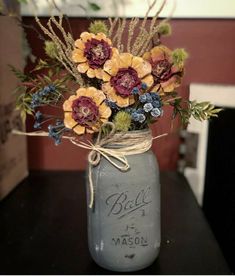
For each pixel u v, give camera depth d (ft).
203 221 1.45
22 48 1.60
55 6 1.31
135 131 1.01
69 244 1.28
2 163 1.63
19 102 1.12
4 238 1.33
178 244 1.27
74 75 1.04
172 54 1.05
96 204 1.06
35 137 1.98
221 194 1.63
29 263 1.17
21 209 1.57
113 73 0.96
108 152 1.02
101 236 1.07
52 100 1.04
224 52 1.77
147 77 0.99
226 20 1.75
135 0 1.53
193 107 1.07
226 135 1.59
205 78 1.80
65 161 2.01
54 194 1.72
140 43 1.06
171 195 1.69
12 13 1.57
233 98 1.58
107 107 0.97
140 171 1.03
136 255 1.08
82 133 0.98
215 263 1.16
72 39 1.08
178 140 1.85
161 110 1.00
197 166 1.82
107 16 1.49
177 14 1.70
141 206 1.05
